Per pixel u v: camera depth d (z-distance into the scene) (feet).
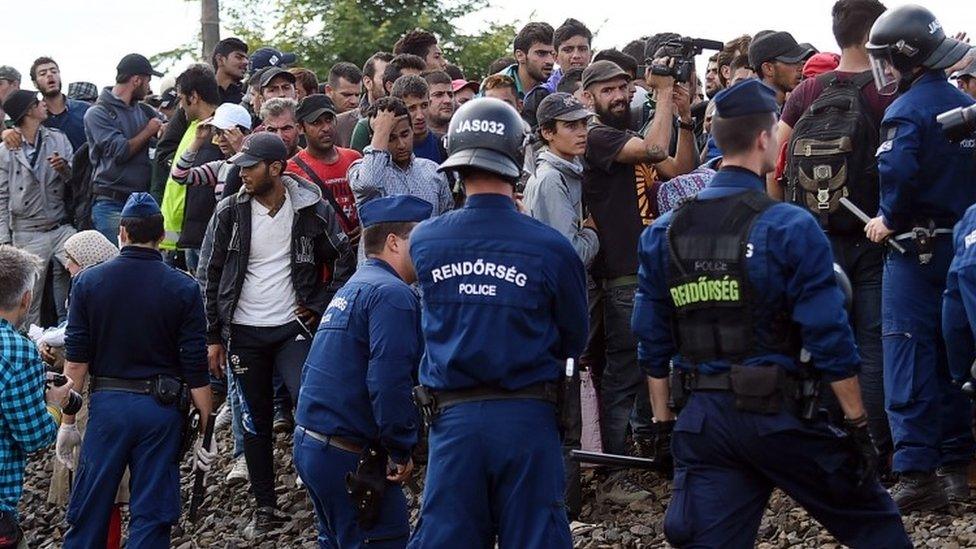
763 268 15.55
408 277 19.83
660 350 16.65
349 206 27.63
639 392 25.16
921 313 21.53
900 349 21.68
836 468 15.84
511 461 16.61
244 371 26.61
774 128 16.20
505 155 16.99
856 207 22.29
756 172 16.19
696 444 15.98
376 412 18.86
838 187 22.34
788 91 26.00
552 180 23.75
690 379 16.19
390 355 18.85
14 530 20.38
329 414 19.49
